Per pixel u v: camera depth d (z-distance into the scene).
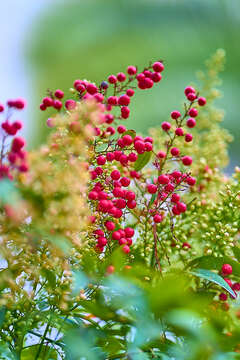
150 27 5.29
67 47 5.23
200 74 1.05
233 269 0.83
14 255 0.76
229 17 5.33
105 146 0.86
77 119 0.77
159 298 0.71
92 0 5.48
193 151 0.97
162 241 0.87
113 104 0.85
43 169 0.72
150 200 0.85
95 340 0.79
